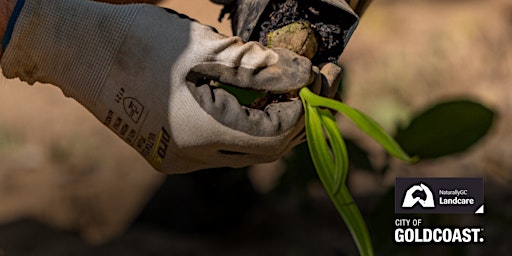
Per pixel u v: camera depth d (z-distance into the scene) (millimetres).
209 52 1890
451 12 6996
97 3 1969
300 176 3387
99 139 5699
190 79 1900
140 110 1939
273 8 1984
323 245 4328
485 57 6250
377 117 5645
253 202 4492
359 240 1779
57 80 1992
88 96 1972
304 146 3338
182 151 1950
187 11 4172
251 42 1903
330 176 1834
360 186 4508
